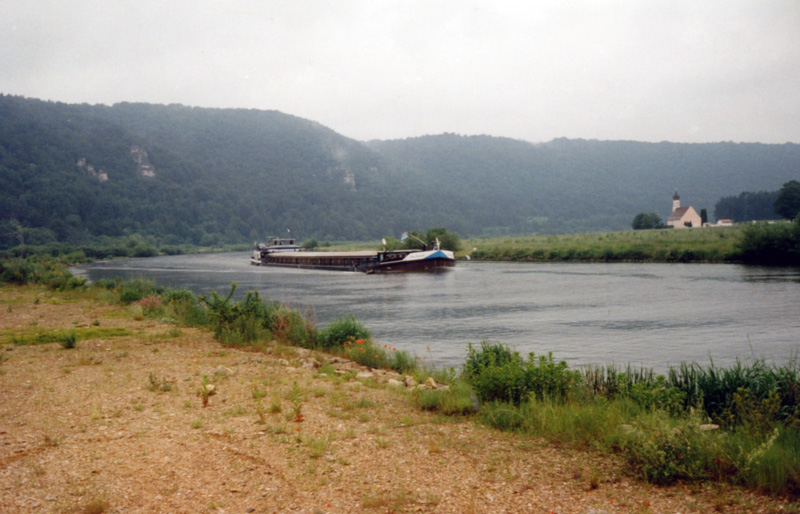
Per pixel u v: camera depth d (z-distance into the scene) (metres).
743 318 22.89
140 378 11.09
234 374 11.62
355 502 5.33
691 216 156.62
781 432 6.89
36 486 5.70
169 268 86.56
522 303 30.69
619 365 15.45
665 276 42.16
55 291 34.25
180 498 5.44
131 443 7.11
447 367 15.30
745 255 50.16
